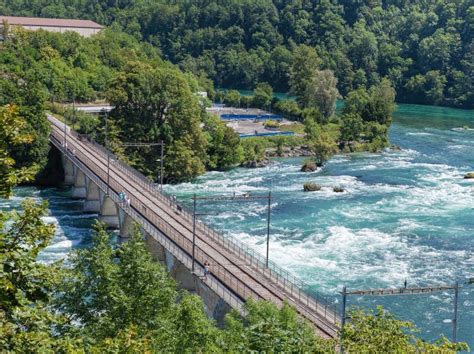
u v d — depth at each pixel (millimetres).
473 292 94812
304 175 173125
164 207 116125
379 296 92875
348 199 145125
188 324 49250
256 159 187250
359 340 42594
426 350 41281
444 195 149000
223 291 78062
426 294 93750
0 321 29422
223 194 152625
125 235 116625
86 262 52219
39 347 29734
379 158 196500
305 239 116625
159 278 52219
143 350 37000
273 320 43281
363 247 112688
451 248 112875
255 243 114000
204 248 94062
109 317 49562
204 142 176375
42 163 161875
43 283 32562
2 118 34219
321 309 76438
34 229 33281
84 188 150250
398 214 132625
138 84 173875
